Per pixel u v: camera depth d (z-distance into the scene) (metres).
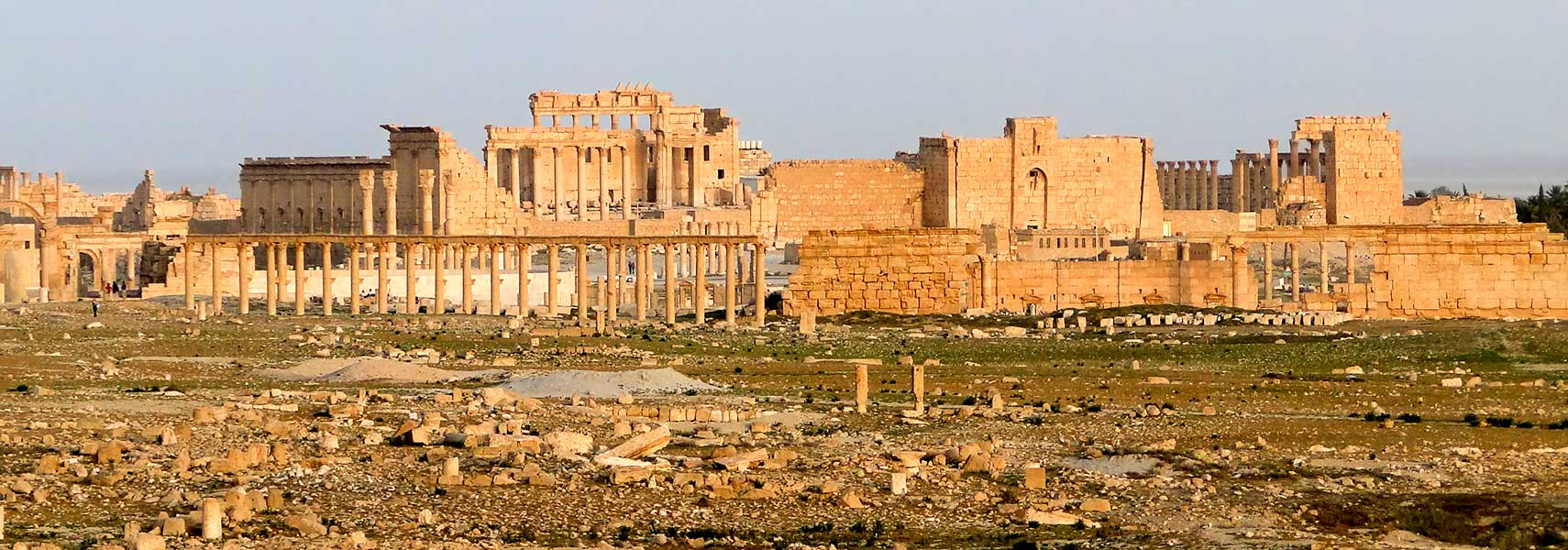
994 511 109.44
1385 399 151.62
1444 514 110.56
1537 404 149.12
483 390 142.38
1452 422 140.00
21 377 153.75
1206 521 109.00
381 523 101.62
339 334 196.12
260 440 120.50
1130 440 130.88
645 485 111.56
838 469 117.38
